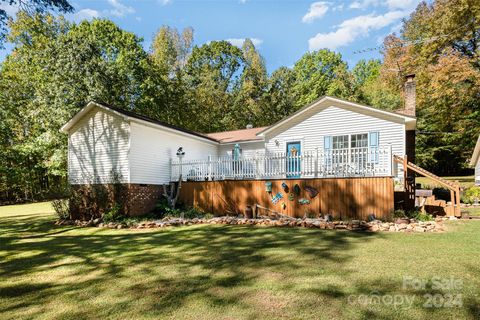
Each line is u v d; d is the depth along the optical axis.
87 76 20.39
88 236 9.04
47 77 21.05
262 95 37.28
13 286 4.57
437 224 7.98
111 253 6.48
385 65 27.67
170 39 37.00
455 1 20.09
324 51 40.03
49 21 24.09
